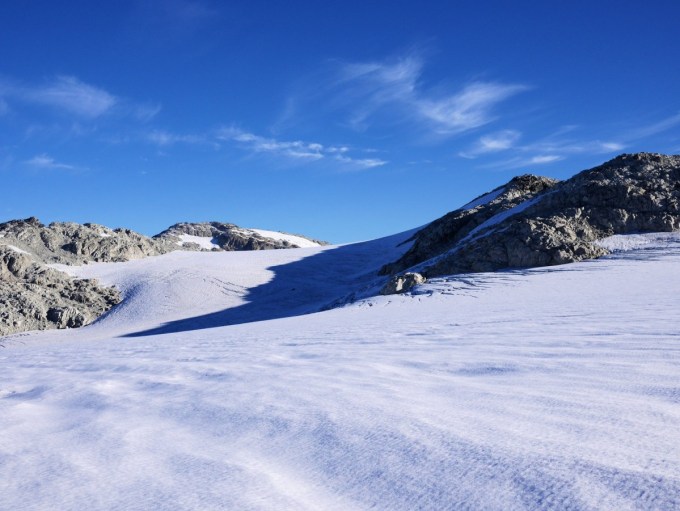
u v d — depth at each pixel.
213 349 13.01
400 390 5.78
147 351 14.32
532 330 10.40
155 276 66.25
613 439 3.57
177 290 61.00
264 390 6.44
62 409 6.75
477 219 52.09
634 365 6.04
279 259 76.69
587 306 14.24
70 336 48.34
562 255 31.56
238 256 79.12
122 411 6.14
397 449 3.81
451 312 17.95
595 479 2.98
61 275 62.50
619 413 4.16
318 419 4.80
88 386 8.26
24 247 69.38
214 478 3.60
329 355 9.55
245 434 4.63
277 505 3.11
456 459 3.50
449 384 5.95
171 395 6.88
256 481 3.50
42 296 56.41
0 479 3.95
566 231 33.72
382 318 18.48
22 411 6.68
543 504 2.80
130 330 49.25
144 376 8.98
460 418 4.40
